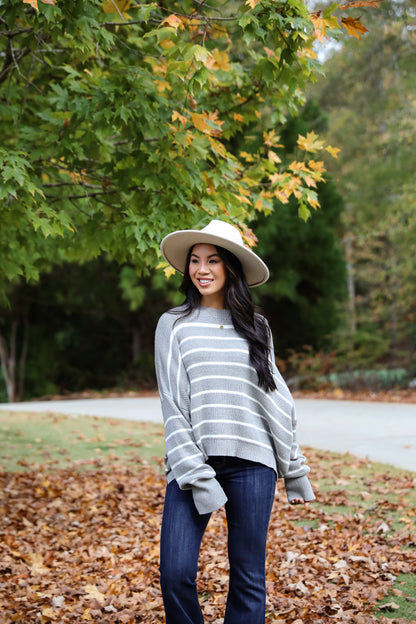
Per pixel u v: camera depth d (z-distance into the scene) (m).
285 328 16.64
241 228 4.57
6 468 6.86
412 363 16.31
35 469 6.77
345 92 21.84
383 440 7.67
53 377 20.73
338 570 3.61
